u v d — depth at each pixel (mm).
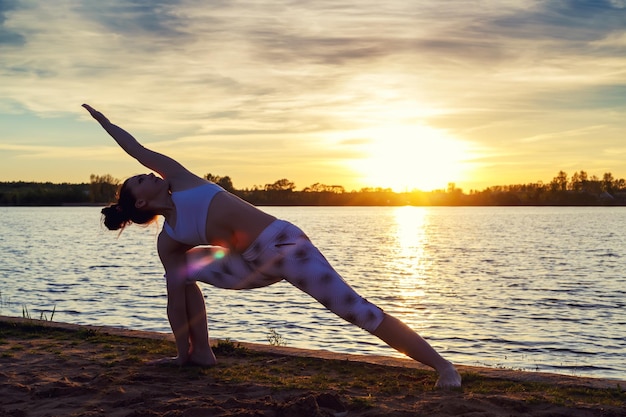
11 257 35062
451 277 27156
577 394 4809
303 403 4008
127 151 5352
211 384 4875
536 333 14133
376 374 5398
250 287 5199
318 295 4836
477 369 5512
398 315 16844
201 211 5008
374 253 41469
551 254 40000
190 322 5551
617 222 98438
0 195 192250
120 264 30953
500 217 132000
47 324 7410
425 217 137250
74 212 145875
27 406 4355
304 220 116875
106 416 4098
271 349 6273
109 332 7062
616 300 19781
